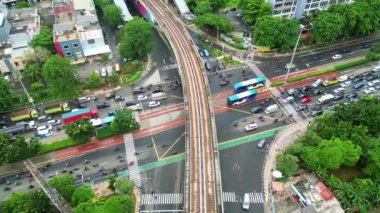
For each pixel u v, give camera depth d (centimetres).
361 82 16175
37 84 15712
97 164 12875
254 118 14675
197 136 12712
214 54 18062
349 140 12169
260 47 18025
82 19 18212
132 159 13088
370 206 11131
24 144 12756
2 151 12344
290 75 16762
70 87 14738
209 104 13938
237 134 14012
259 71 17050
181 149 13462
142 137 13912
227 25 18675
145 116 14775
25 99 15362
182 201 11700
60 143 13538
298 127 14250
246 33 19200
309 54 18125
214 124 13038
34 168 11700
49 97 15512
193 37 19312
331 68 17112
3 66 16200
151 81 16538
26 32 16788
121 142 13738
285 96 15588
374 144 11900
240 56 17962
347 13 17712
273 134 13975
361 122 13050
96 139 13800
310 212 10569
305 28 19188
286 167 11938
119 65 17462
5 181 12375
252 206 11512
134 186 11662
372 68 17175
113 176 12250
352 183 11606
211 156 11988
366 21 17938
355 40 19088
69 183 11181
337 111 13462
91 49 17688
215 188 10988
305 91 15838
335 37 17762
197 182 11175
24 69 16600
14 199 10812
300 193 11394
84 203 10144
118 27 19750
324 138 12888
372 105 13338
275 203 11575
